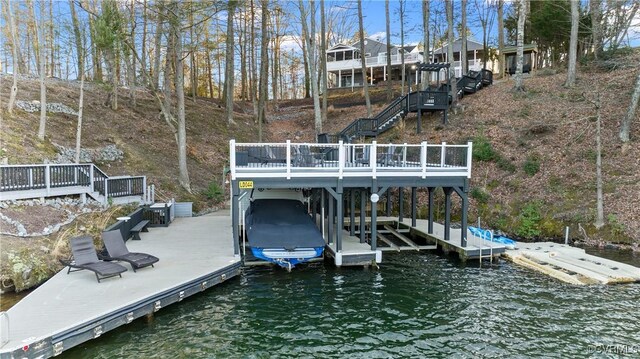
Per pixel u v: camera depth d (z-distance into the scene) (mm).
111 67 24938
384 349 7363
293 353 7172
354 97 39188
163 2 18438
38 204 12469
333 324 8336
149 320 8242
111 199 15406
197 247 12430
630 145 17297
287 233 12211
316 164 13156
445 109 23562
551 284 10680
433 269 12047
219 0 19078
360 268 12078
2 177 11469
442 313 8891
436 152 13844
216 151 26281
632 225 13969
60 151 17391
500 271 11836
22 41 29297
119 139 21656
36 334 6441
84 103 24344
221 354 7055
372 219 12469
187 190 20297
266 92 37031
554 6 30312
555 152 18656
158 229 15258
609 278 10711
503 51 32844
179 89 19953
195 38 31016
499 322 8438
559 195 16328
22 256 9750
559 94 23344
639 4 20281
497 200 17359
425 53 28078
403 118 25234
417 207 19156
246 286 10445
